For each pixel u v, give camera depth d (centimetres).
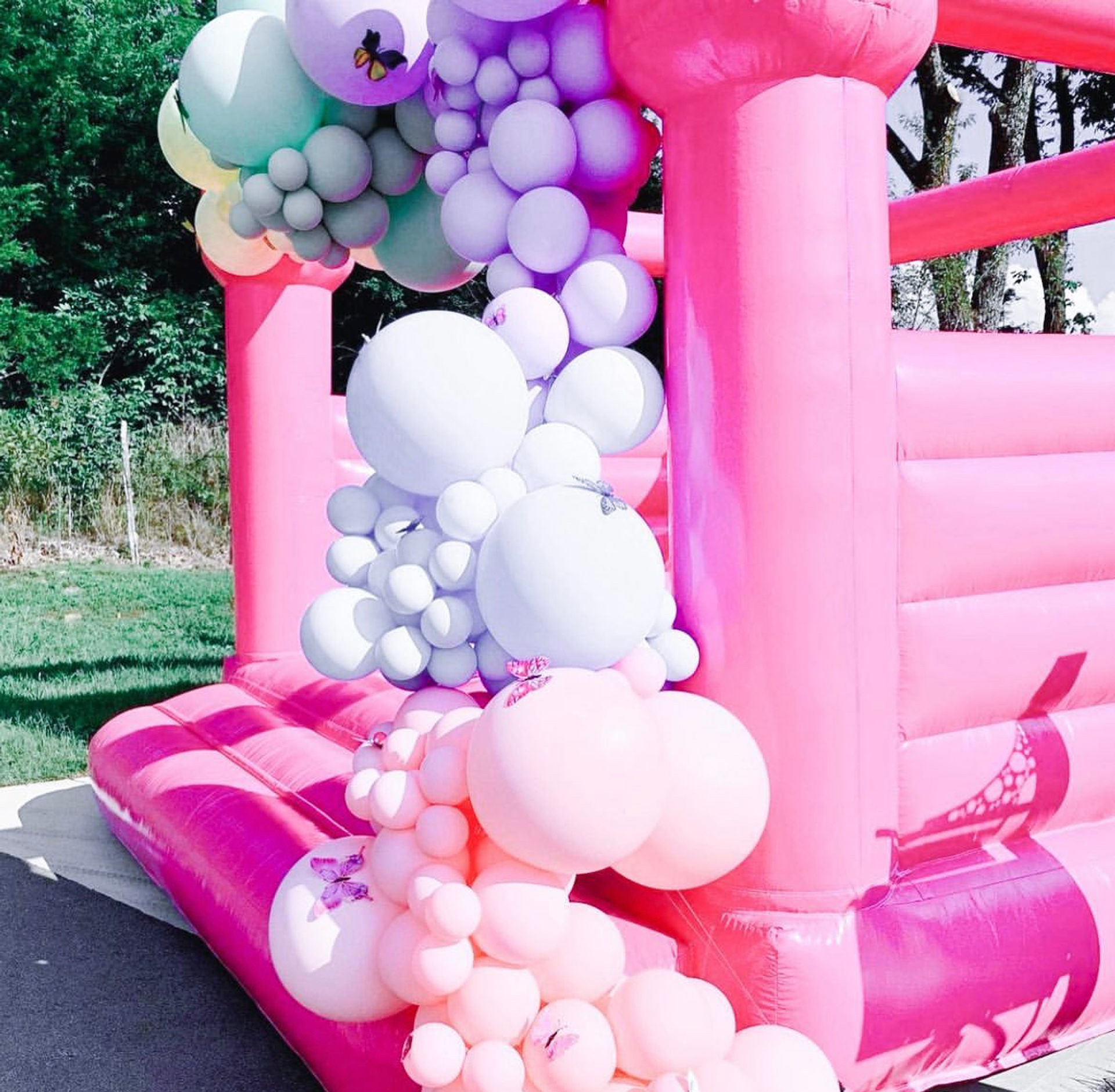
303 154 292
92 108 1395
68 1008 306
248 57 284
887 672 238
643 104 251
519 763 185
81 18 1418
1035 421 269
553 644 208
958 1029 235
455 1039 188
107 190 1393
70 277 1380
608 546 208
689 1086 182
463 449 222
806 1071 197
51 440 1220
